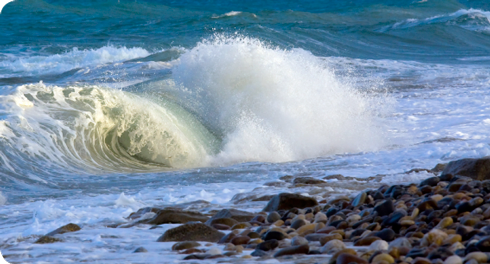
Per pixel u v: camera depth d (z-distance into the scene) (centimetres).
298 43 10931
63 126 3219
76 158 3072
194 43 10481
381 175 2442
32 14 14462
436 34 12669
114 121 3472
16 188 2522
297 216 1461
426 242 1037
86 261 1105
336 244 1100
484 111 4447
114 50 9081
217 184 2478
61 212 1853
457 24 14000
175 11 17025
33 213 1903
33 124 3134
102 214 1791
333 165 2897
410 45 11962
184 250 1180
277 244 1161
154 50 9888
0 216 1934
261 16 14925
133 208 1941
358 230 1242
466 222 1200
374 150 3369
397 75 7112
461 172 2042
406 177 2297
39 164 2864
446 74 7112
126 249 1232
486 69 7738
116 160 3256
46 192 2464
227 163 3403
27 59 8494
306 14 15600
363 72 7362
